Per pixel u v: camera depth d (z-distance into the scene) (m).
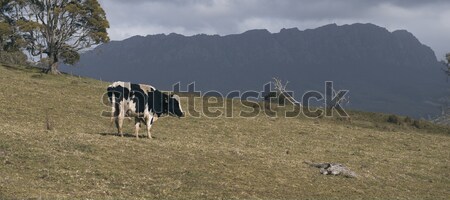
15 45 88.50
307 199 22.98
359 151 40.38
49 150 24.80
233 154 29.94
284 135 45.03
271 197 22.55
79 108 47.78
